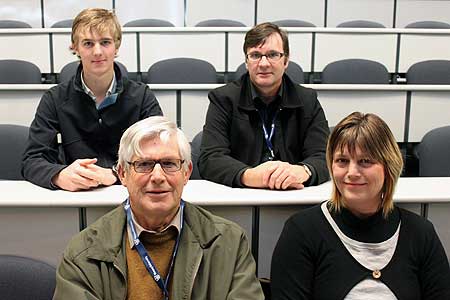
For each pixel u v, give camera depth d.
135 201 1.24
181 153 1.26
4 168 2.38
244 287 1.24
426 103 3.12
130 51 4.34
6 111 3.12
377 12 6.13
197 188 1.74
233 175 1.76
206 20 5.71
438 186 1.77
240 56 4.38
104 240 1.25
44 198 1.59
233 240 1.30
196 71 3.70
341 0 6.10
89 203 1.56
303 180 1.73
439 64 3.80
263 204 1.60
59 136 2.06
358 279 1.35
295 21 5.12
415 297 1.37
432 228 1.42
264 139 1.98
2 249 1.64
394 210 1.42
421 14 6.12
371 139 1.34
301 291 1.39
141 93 2.08
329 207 1.44
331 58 4.45
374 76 3.78
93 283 1.20
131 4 6.02
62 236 1.63
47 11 6.06
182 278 1.24
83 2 6.04
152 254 1.26
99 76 1.95
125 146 1.26
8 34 4.36
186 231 1.29
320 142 1.95
